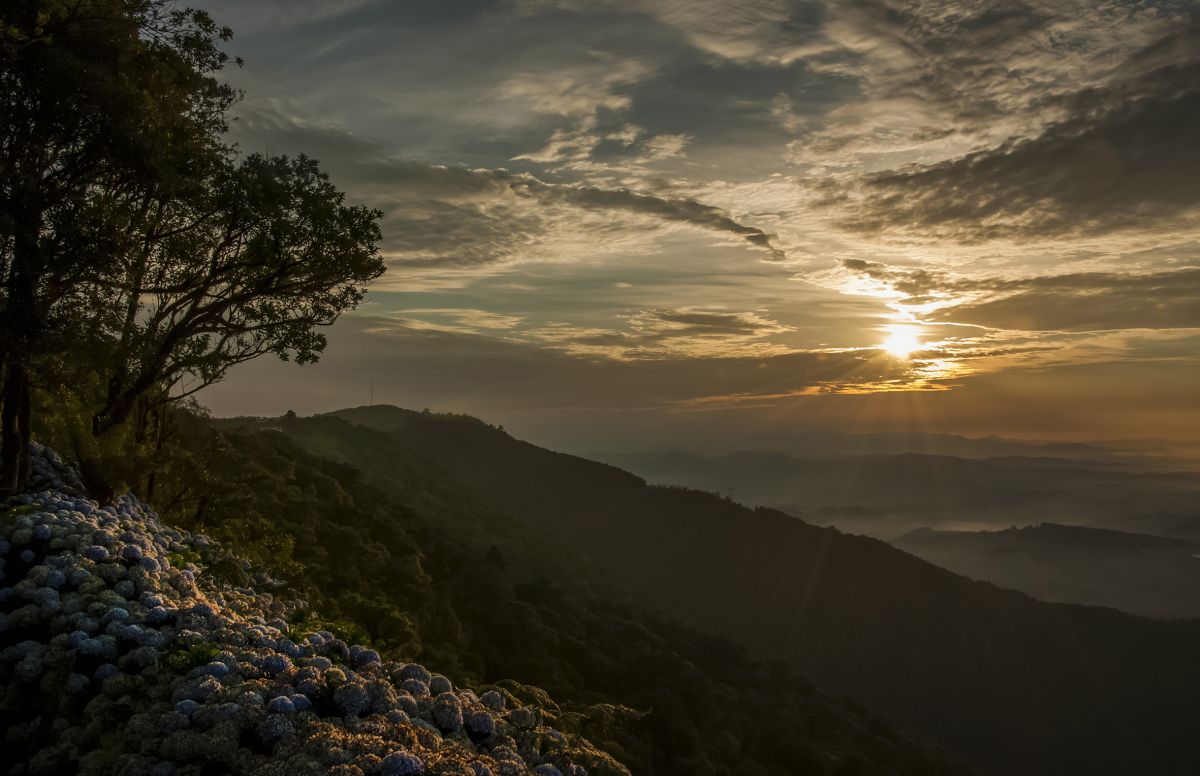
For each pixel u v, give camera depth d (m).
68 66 15.01
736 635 126.38
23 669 9.84
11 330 14.52
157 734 8.25
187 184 17.80
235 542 21.00
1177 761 118.06
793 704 63.47
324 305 20.09
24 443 15.71
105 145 16.25
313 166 19.08
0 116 14.93
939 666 134.75
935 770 63.19
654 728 39.88
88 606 11.02
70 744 8.65
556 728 10.55
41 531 12.72
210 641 10.27
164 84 18.25
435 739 8.45
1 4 14.50
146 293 18.92
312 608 16.30
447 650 27.52
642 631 61.22
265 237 18.03
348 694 8.79
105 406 19.25
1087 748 120.81
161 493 21.38
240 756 7.84
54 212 15.42
